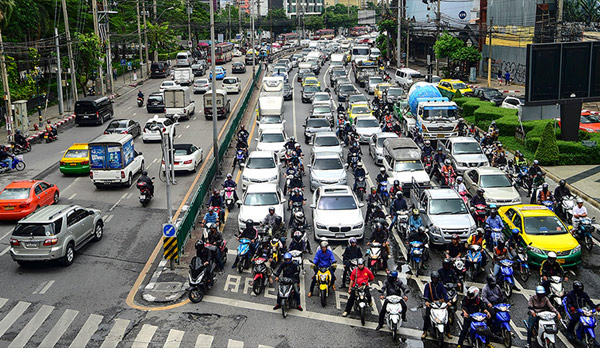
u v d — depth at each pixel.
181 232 19.33
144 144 39.06
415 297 16.12
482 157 28.50
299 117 47.56
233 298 16.23
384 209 23.88
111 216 24.09
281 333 14.12
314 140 32.09
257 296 16.36
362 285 14.54
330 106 43.00
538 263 17.34
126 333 14.28
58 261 18.66
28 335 14.27
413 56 96.50
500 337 13.59
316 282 16.12
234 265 18.06
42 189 24.30
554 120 34.97
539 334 12.72
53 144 39.75
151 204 25.73
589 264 18.20
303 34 160.25
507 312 12.95
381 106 45.38
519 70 58.78
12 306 15.91
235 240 20.86
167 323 14.77
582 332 13.02
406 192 25.52
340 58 79.06
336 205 20.98
